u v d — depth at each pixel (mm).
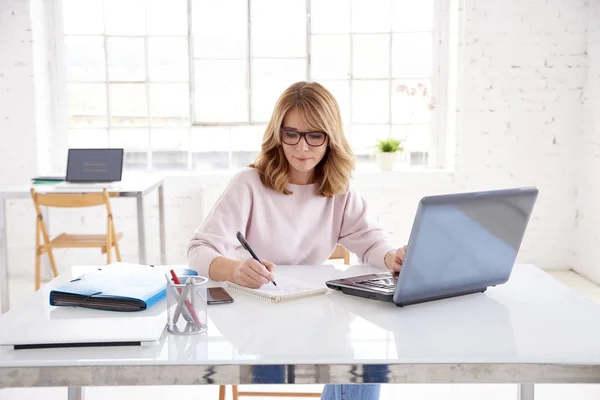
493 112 4723
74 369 1201
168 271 1755
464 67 4680
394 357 1223
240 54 4973
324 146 1925
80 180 4234
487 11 4621
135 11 4910
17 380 1199
